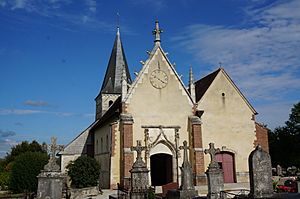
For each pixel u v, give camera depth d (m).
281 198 14.31
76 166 33.97
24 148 80.81
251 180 15.48
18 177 36.22
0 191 41.16
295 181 29.36
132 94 31.88
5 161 74.38
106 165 35.53
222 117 33.56
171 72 33.06
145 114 31.73
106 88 51.59
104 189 33.81
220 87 34.22
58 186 19.73
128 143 30.12
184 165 21.52
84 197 28.53
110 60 53.72
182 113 32.50
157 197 22.11
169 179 32.41
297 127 56.66
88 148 46.50
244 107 34.31
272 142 58.31
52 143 20.30
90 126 47.88
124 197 23.64
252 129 34.00
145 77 32.47
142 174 22.91
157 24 33.78
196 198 19.91
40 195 19.48
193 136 31.67
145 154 30.66
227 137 33.25
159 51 33.28
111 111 37.22
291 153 57.03
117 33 54.62
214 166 20.38
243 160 33.25
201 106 33.31
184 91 32.94
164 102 32.34
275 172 48.34
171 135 31.80
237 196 17.09
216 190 19.89
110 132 32.38
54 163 20.06
